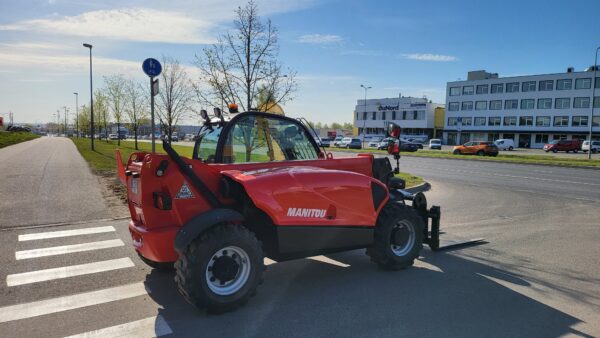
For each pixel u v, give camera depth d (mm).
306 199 4504
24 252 6223
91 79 32312
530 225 8492
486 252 6480
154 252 4316
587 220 9031
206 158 5223
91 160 21594
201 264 3926
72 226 7863
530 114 75250
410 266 5699
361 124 102562
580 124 69688
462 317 4137
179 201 4277
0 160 21109
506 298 4633
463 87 84250
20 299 4535
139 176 4367
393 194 6047
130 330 3832
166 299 4527
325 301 4488
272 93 11906
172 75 23875
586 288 4980
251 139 5137
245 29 11742
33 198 10414
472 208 10500
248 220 4641
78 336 3729
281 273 5387
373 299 4551
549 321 4074
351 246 4965
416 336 3738
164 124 24797
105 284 4965
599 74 67250
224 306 4059
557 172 22156
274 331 3809
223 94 12062
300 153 5512
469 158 34062
